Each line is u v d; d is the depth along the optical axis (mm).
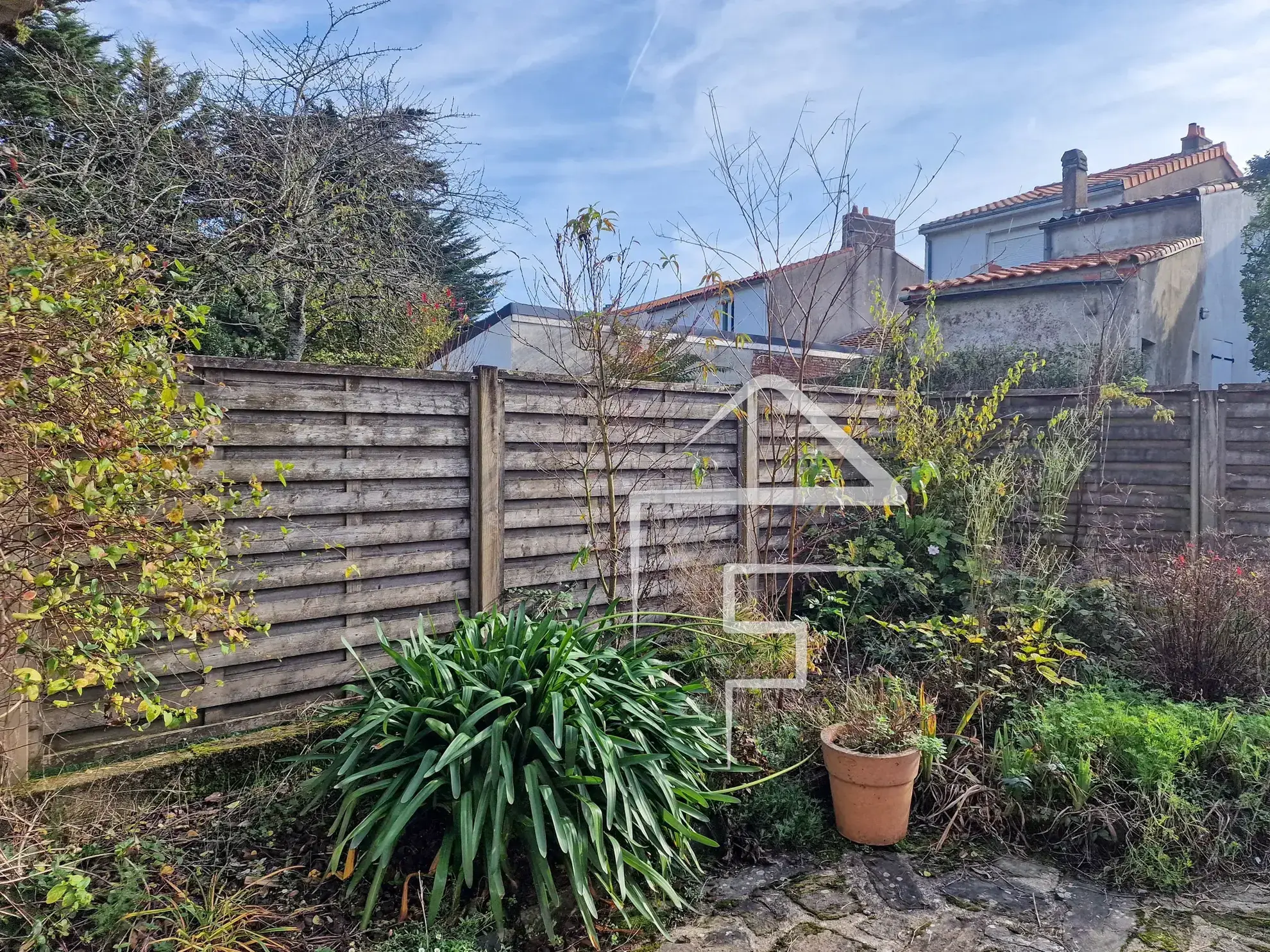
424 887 2453
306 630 3348
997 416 6148
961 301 10727
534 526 4023
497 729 2453
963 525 5031
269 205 6227
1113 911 2596
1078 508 5684
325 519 3377
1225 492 5262
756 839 2979
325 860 2586
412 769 2529
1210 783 3053
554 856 2555
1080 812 2943
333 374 3350
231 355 6051
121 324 2301
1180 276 11094
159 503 2506
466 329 8875
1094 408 5672
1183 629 3785
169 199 5852
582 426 4199
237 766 3027
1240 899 2662
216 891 2402
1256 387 5148
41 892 2271
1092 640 4203
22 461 2248
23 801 2572
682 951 2354
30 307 2059
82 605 2338
